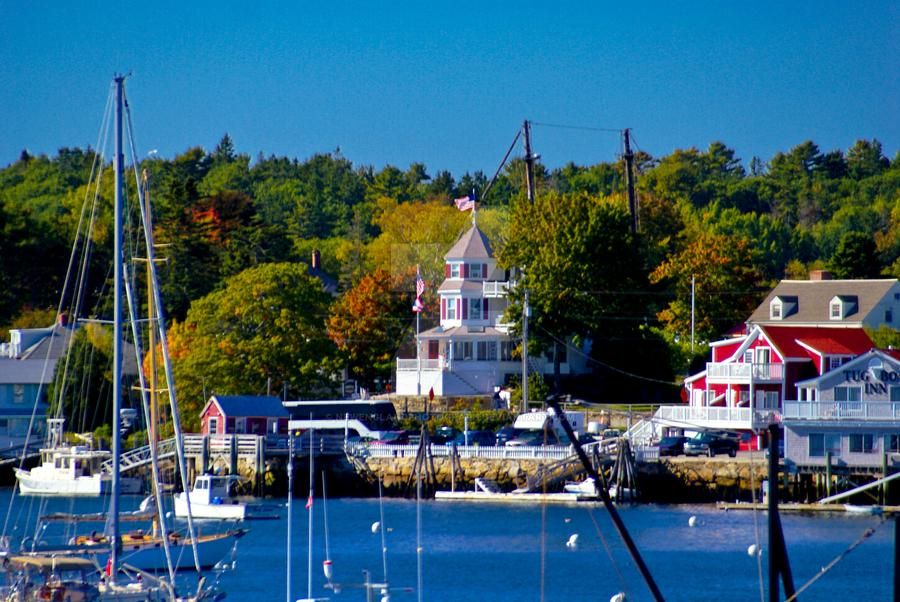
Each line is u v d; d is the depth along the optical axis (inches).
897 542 4591.5
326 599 7308.1
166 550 7455.7
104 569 7352.4
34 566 6446.9
